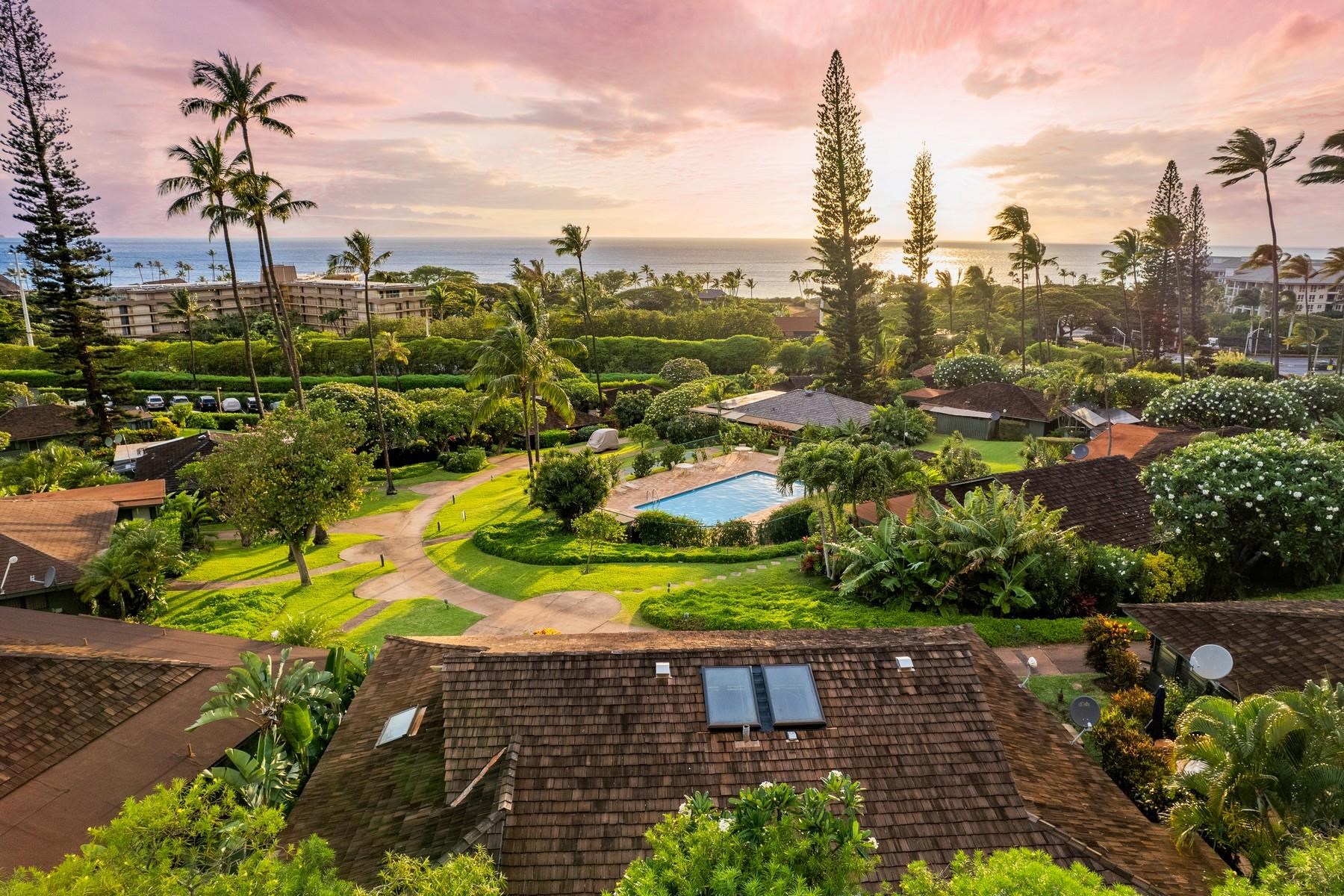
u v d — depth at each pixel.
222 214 41.75
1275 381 46.00
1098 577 21.80
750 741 10.59
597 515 30.02
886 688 11.24
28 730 12.44
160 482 35.47
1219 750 9.88
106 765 12.23
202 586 29.16
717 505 40.16
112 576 23.39
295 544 28.52
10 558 23.06
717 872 6.13
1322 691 10.17
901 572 22.05
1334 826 9.07
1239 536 20.88
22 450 51.47
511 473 51.44
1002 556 20.80
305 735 13.58
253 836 7.04
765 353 85.81
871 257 77.50
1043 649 19.42
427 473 52.66
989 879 6.15
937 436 52.84
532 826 9.62
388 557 32.69
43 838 10.39
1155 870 9.18
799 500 36.31
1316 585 21.67
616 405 65.69
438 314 103.94
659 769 10.26
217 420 61.22
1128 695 15.73
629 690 11.22
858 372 66.75
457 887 6.76
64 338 48.97
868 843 6.87
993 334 109.38
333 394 51.12
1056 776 11.25
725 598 23.95
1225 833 9.88
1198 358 73.06
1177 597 21.86
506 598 26.59
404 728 12.31
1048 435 50.28
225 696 13.18
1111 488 27.33
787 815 6.75
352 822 10.35
